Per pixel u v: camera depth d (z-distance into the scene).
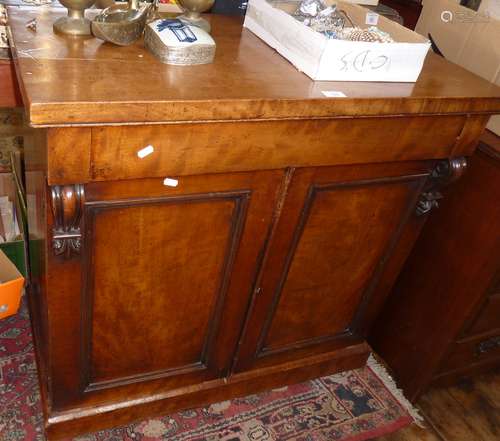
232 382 1.34
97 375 1.15
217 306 1.15
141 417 1.28
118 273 0.99
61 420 1.16
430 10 1.38
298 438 1.35
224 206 0.98
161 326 1.13
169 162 0.85
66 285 0.95
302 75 0.96
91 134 0.76
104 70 0.82
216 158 0.88
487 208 1.25
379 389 1.53
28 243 1.46
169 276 1.04
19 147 1.62
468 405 1.57
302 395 1.46
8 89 1.19
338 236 1.18
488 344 1.53
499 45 1.19
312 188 1.04
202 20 1.06
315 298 1.29
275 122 0.88
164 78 0.83
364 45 0.92
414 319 1.50
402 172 1.13
